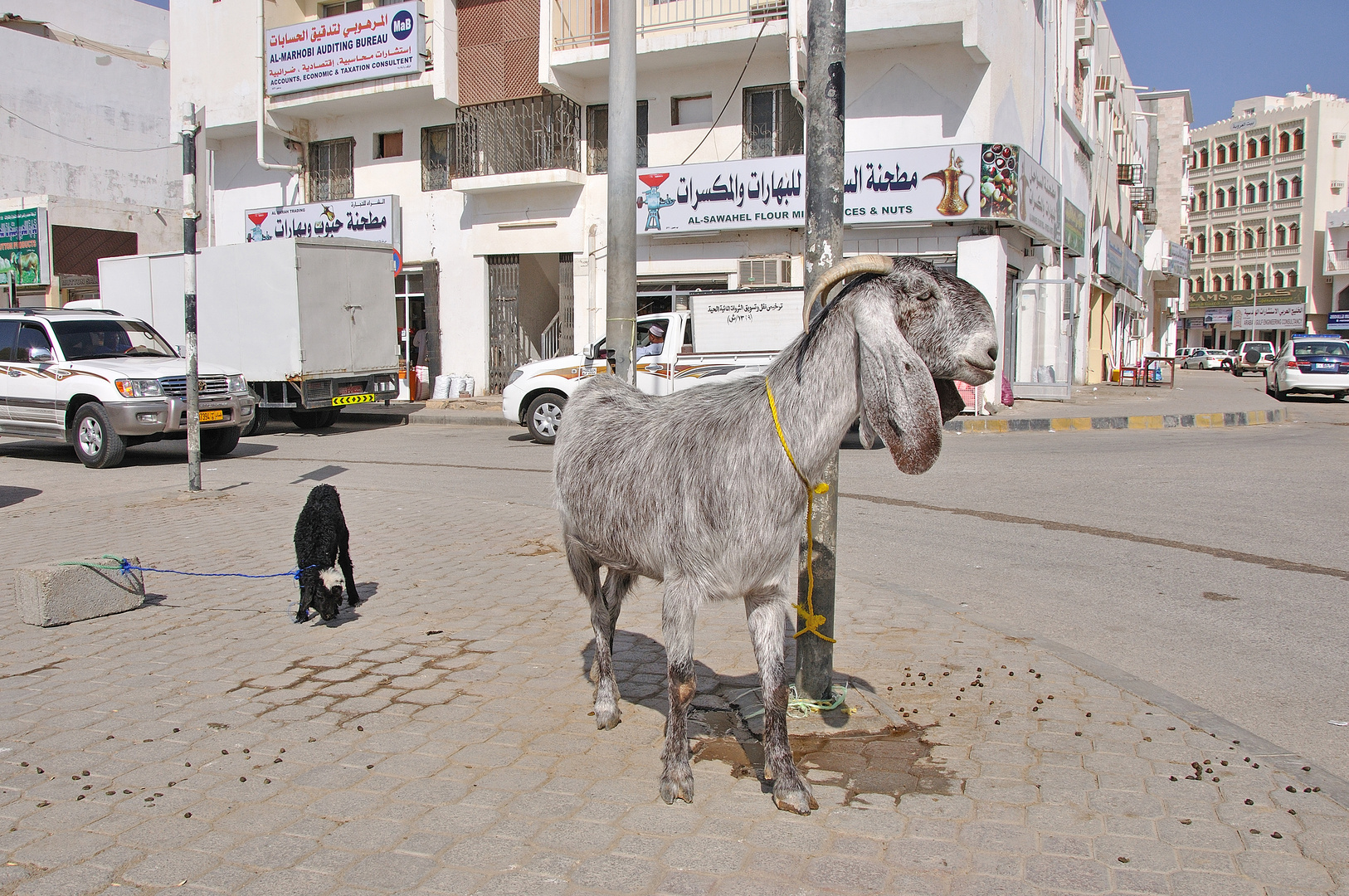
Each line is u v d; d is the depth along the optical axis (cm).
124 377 1244
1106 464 1172
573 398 414
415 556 722
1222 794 343
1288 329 5909
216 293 1639
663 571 348
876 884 289
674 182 1817
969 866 298
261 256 1580
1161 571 678
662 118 1908
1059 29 2273
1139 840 313
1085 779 356
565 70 1916
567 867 299
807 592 418
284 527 827
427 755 382
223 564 699
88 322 1382
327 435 1664
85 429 1268
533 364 1493
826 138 407
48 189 3050
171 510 905
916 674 468
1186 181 5541
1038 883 288
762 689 341
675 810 337
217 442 1356
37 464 1332
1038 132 2014
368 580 657
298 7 2300
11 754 383
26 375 1320
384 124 2192
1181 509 894
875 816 331
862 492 994
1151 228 4472
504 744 393
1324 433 1537
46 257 2650
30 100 2995
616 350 880
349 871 296
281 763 374
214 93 2275
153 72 3322
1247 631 546
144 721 416
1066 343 2278
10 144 2950
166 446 1523
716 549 328
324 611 550
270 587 640
